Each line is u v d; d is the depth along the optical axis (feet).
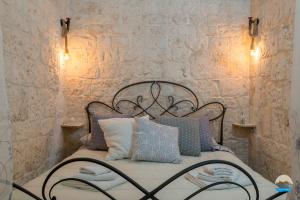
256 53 9.81
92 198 4.76
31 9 7.68
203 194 4.94
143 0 10.48
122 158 8.04
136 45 10.55
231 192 5.04
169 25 10.50
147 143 7.66
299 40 3.30
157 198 4.53
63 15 10.33
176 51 10.52
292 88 3.41
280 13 7.94
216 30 10.42
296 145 3.29
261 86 9.36
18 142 6.93
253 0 10.15
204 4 10.42
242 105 10.46
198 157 8.24
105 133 8.59
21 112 7.08
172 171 6.64
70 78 10.55
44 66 8.64
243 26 10.40
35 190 5.10
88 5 10.51
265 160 9.04
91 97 10.59
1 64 3.31
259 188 5.24
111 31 10.54
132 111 10.57
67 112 10.64
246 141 10.52
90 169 5.40
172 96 10.55
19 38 6.96
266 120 8.95
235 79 10.43
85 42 10.52
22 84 7.13
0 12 6.05
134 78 10.58
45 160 8.70
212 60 10.45
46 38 8.80
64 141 10.44
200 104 10.52
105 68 10.55
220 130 10.50
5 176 3.26
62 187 5.27
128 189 5.23
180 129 8.73
